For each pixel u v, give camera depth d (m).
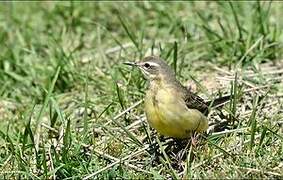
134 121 13.87
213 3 18.09
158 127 12.60
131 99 14.56
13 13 18.42
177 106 12.37
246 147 12.60
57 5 18.58
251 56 15.34
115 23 18.09
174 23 17.14
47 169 12.40
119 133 13.48
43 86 15.67
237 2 17.23
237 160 12.27
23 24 18.12
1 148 13.51
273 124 13.30
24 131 13.48
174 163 12.59
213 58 15.96
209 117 13.66
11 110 15.23
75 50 16.80
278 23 16.98
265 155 12.37
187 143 12.84
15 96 15.63
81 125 13.93
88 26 18.14
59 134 13.54
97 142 13.30
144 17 17.92
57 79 15.62
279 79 14.64
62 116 13.56
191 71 15.59
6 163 12.77
